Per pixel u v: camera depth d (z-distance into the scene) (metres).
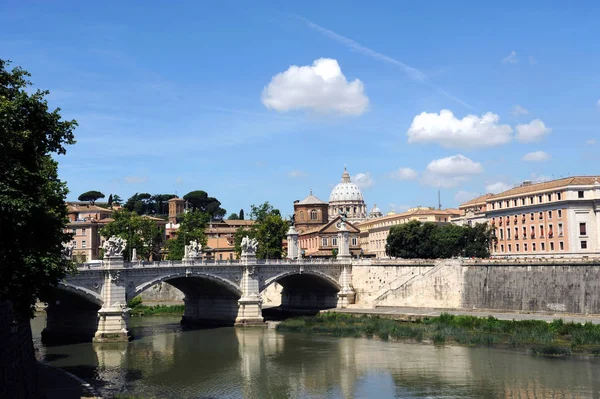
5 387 42.47
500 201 157.38
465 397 62.84
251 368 78.69
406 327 103.38
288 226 166.38
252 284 119.12
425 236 157.88
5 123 39.25
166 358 85.44
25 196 39.88
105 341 97.31
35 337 105.12
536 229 144.38
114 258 98.44
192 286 122.38
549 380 68.12
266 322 121.31
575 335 86.69
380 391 66.31
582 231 134.50
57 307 103.19
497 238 157.38
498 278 113.50
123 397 61.75
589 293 100.12
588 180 136.62
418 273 127.50
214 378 73.19
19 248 41.69
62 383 62.41
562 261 104.25
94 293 96.38
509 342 89.62
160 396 64.56
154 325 122.44
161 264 105.38
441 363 78.81
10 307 46.19
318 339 100.88
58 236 56.12
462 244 153.25
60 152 47.22
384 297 129.75
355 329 107.12
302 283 142.75
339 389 67.69
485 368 74.94
